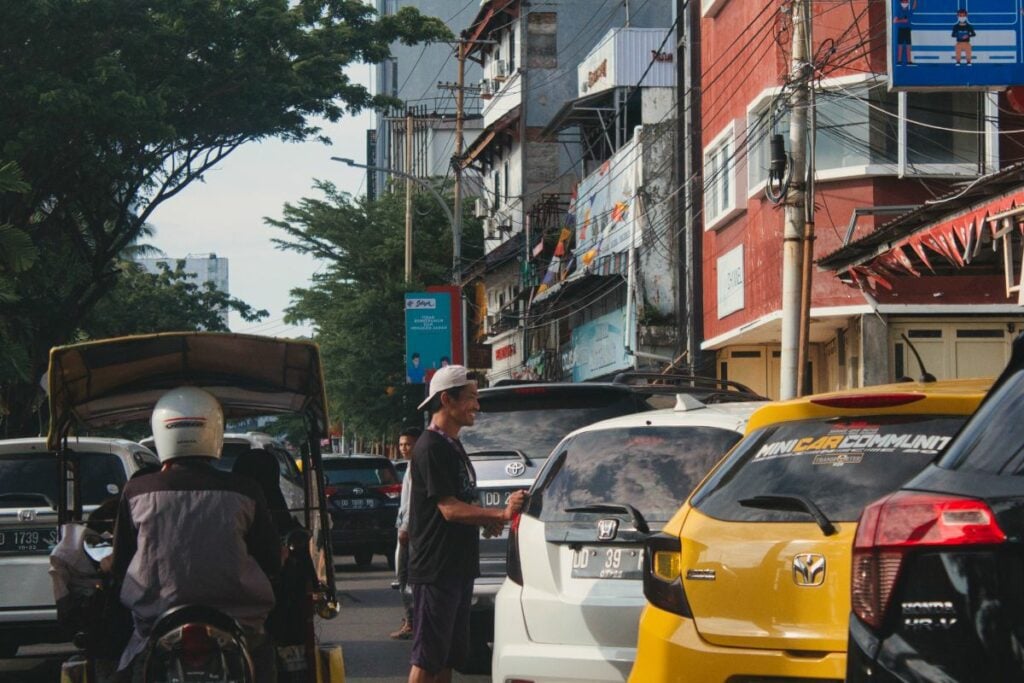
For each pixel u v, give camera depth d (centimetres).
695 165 3275
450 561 799
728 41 2938
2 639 1136
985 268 2331
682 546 575
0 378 2761
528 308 4916
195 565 595
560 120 4491
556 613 746
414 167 7862
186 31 2725
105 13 2525
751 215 2731
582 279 3853
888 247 1756
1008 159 2361
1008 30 1705
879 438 557
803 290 1766
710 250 3091
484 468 1071
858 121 2408
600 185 4062
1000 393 414
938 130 2388
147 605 594
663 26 5344
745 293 2794
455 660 814
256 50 2802
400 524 1315
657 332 3541
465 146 7625
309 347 718
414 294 4488
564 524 760
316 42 2961
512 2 5350
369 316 5394
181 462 615
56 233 2941
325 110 2981
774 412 587
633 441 779
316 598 746
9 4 2422
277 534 634
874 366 2383
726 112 2964
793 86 1794
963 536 380
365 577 2277
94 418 791
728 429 763
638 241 3594
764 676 538
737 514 567
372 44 3094
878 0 2395
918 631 388
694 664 557
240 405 793
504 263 5297
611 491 761
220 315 6488
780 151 1791
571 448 796
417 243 5744
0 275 2453
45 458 1184
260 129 2892
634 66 4188
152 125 2544
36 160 2561
